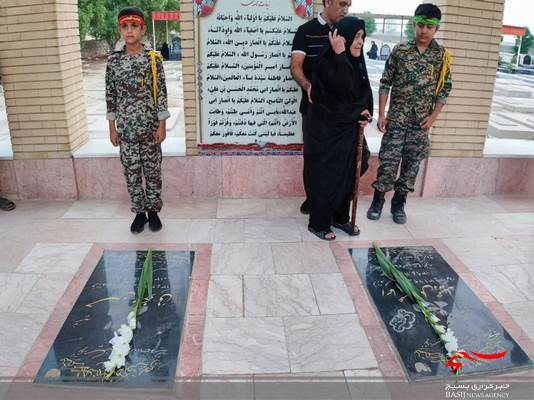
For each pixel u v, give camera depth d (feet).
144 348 8.13
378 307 9.42
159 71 11.51
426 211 14.35
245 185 14.94
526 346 8.37
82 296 9.65
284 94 14.12
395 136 12.86
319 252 11.68
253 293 9.88
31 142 14.21
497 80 60.08
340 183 12.00
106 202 14.58
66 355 7.98
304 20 13.52
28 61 13.55
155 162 12.06
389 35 123.65
